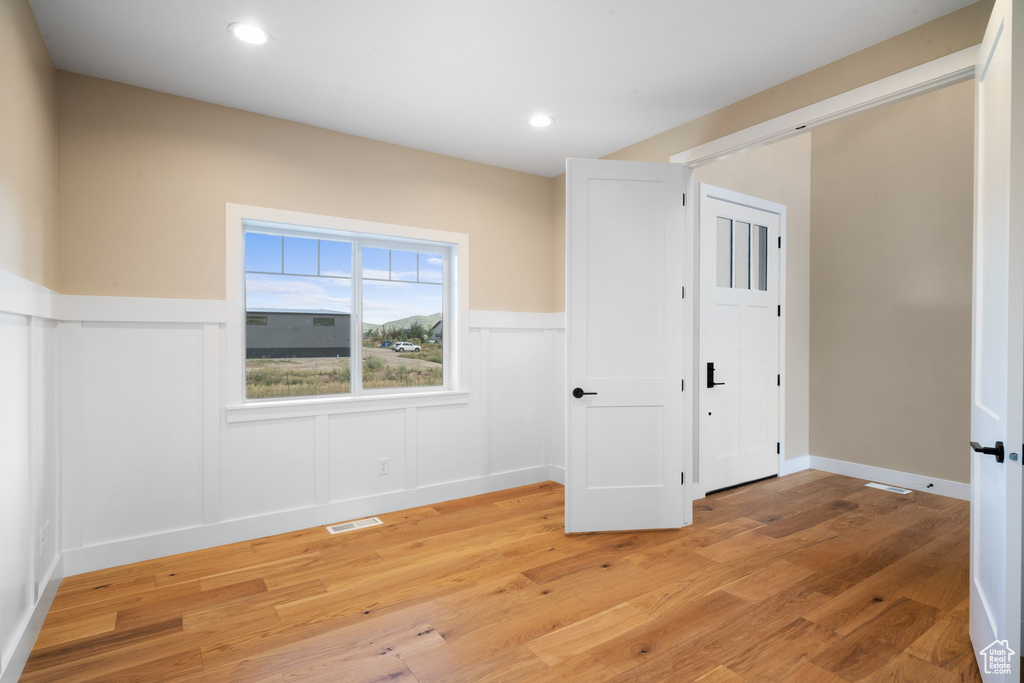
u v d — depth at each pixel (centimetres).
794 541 320
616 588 262
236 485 324
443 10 228
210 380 315
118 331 289
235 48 257
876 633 221
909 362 434
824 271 488
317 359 368
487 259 431
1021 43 153
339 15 231
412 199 392
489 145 389
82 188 279
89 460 281
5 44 186
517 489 442
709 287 406
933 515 366
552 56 267
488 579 273
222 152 320
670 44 256
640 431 339
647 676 193
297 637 220
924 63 237
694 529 342
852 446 470
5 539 183
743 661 202
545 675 194
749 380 445
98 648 212
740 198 426
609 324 336
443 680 192
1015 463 155
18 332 203
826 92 274
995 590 172
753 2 223
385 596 255
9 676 184
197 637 220
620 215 336
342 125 351
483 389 429
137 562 293
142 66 273
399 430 387
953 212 409
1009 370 156
